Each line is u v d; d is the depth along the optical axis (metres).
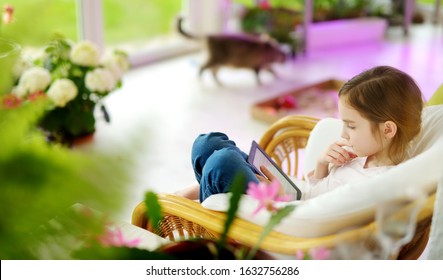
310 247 1.05
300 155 2.91
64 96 2.83
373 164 1.42
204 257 0.88
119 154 0.34
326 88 3.99
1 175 0.34
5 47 0.32
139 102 3.78
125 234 1.33
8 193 0.34
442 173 1.00
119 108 3.64
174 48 4.89
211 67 4.20
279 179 1.50
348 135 1.38
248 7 4.96
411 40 5.62
